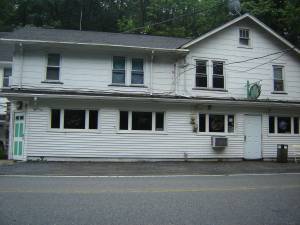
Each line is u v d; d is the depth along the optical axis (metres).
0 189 10.97
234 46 24.38
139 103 21.94
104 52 22.44
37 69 21.61
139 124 21.98
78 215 7.76
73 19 44.19
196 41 23.19
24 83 21.41
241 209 8.63
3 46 31.70
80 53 22.17
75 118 21.20
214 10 41.28
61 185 11.99
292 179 14.57
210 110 23.05
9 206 8.53
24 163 19.52
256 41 24.89
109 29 45.34
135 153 21.70
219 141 22.61
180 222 7.38
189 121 22.62
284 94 25.16
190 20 42.47
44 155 20.67
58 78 21.86
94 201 9.23
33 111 20.72
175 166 19.53
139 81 22.83
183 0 42.66
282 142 24.45
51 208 8.38
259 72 24.75
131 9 46.00
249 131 23.78
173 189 11.40
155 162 21.47
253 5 36.22
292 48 25.23
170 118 22.36
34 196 9.80
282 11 34.62
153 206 8.77
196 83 23.50
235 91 24.11
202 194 10.53
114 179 14.09
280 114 24.58
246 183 13.13
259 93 23.50
